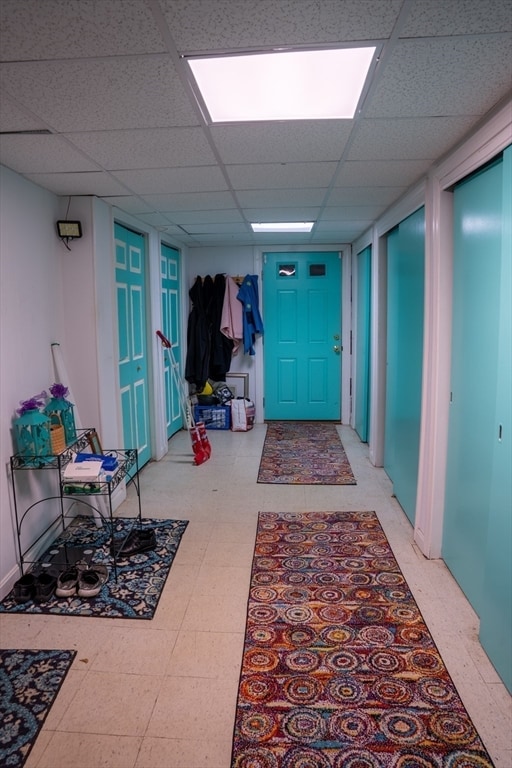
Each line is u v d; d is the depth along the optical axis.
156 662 1.90
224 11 1.17
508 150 1.66
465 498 2.26
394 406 3.59
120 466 2.84
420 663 1.87
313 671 1.84
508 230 1.66
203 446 4.42
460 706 1.67
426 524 2.65
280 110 1.77
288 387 5.79
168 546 2.79
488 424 2.00
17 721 1.63
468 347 2.20
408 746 1.53
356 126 1.93
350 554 2.69
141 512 3.26
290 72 1.50
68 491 2.51
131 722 1.62
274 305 5.64
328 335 5.66
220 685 1.78
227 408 5.47
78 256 3.04
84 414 3.16
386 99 1.69
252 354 5.63
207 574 2.51
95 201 3.05
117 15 1.18
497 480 1.78
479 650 1.94
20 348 2.54
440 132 2.01
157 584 2.42
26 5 1.13
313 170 2.55
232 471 4.09
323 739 1.55
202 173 2.57
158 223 4.08
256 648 1.97
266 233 4.70
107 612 2.20
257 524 3.07
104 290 3.20
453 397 2.41
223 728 1.60
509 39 1.32
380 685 1.77
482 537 2.07
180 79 1.52
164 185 2.80
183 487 3.73
